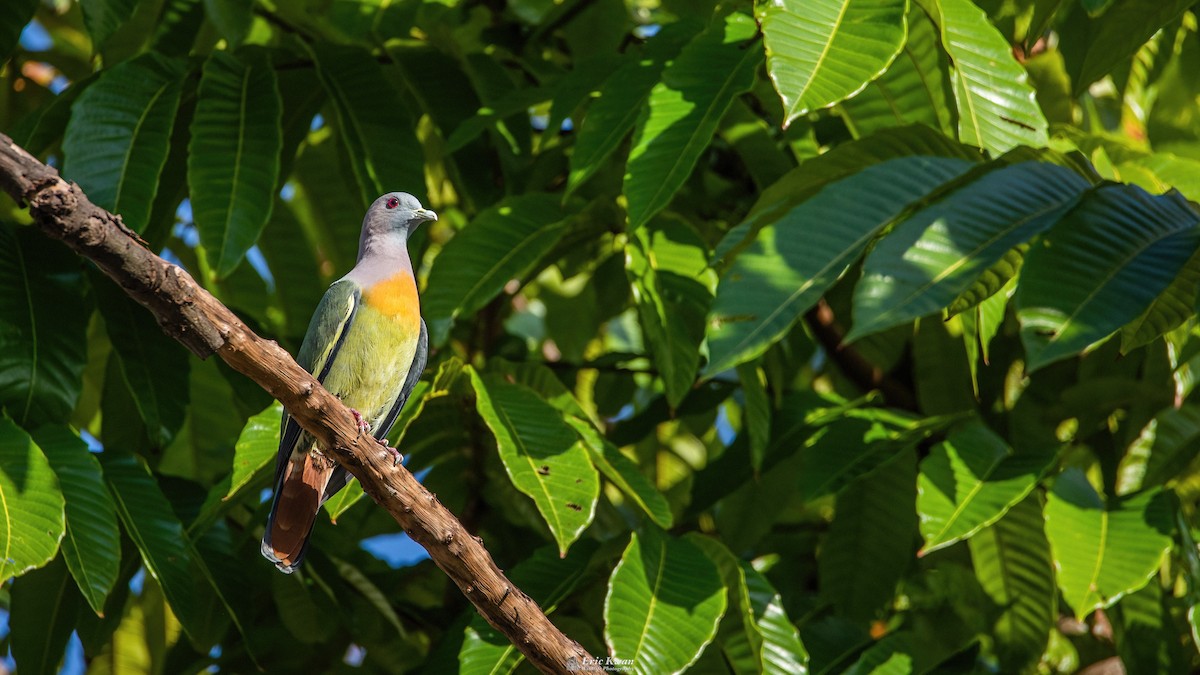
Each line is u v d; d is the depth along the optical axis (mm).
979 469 9117
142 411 9570
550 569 9266
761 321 6172
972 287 7336
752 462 10445
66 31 13539
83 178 8875
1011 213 6289
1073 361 11836
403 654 12211
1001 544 10117
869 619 10773
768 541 12797
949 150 7598
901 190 6664
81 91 9984
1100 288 5871
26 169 5363
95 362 12312
